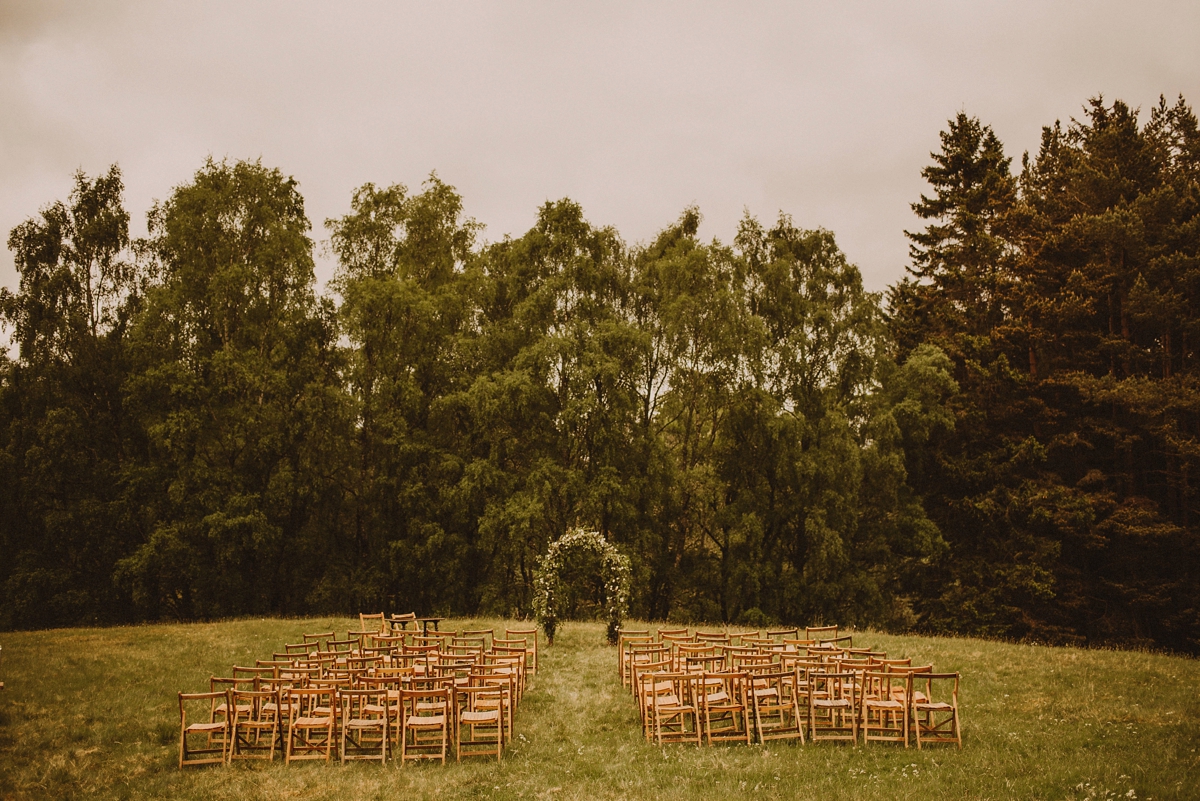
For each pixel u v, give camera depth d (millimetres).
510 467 34219
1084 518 31750
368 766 11344
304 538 32906
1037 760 10516
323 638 20484
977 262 41969
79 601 30547
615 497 31312
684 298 32750
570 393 32000
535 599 20578
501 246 36719
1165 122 45281
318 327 34969
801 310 34812
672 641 15953
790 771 10328
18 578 30234
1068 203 38438
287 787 10477
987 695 14492
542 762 11477
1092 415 35844
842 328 34531
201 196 32719
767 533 34781
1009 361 37750
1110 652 18875
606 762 11305
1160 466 35156
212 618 31172
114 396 33875
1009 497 33625
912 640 20406
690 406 34938
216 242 33312
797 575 33500
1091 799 8805
